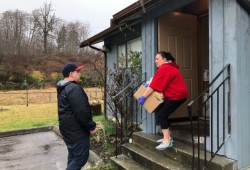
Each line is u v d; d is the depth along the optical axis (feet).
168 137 13.71
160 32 17.35
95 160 17.31
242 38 12.30
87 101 11.99
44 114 39.63
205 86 18.89
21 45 147.95
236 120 11.71
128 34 24.08
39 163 18.39
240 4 12.10
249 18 13.10
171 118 17.89
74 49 163.12
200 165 12.18
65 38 165.27
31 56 145.07
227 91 12.06
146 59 18.21
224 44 12.23
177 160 13.43
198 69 18.89
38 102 63.93
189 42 18.61
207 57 19.25
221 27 12.33
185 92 13.62
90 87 55.57
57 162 18.54
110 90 24.03
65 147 22.54
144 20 18.39
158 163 13.30
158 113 13.93
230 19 11.93
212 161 11.66
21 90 109.40
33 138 26.08
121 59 24.90
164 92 13.58
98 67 28.09
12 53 140.67
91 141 21.38
